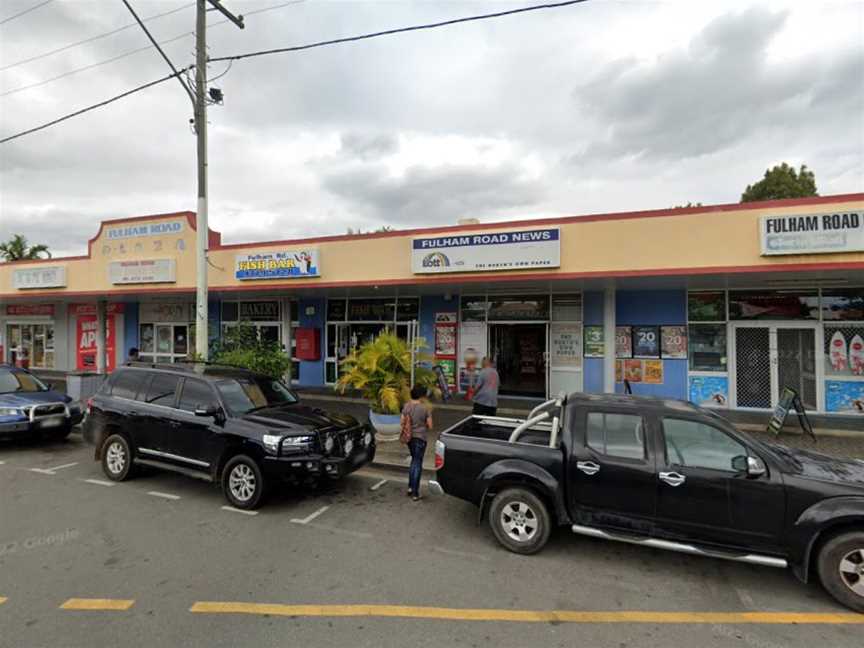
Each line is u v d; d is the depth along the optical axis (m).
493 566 4.48
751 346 11.20
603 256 9.53
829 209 8.02
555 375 12.83
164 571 4.29
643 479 4.42
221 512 5.77
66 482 6.89
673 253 9.05
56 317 20.48
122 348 19.17
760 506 4.08
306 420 6.34
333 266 12.07
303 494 6.50
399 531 5.28
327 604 3.78
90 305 19.69
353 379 9.23
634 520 4.46
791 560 4.02
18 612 3.61
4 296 17.06
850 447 8.29
